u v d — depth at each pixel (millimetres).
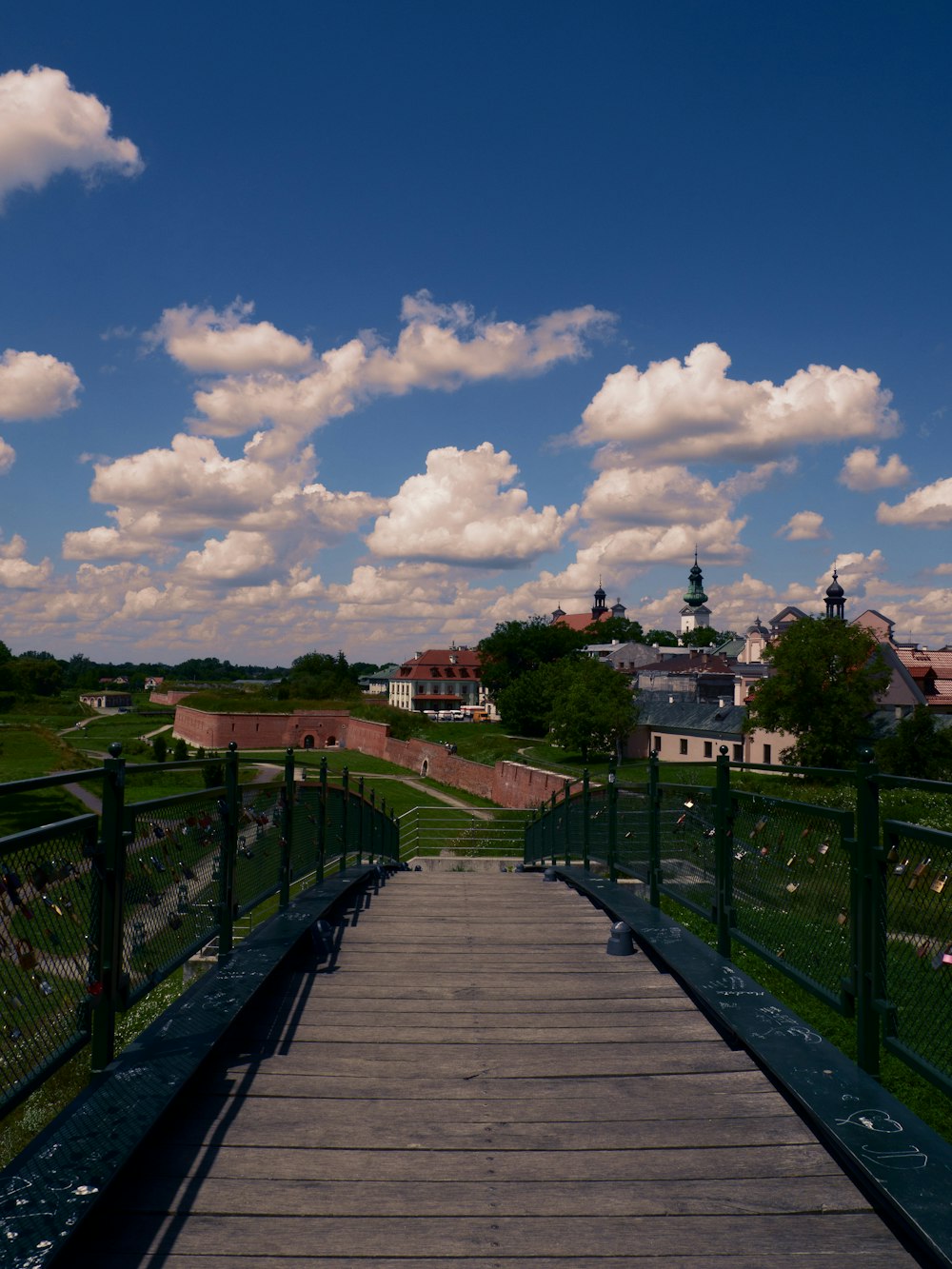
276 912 7547
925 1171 3266
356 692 142625
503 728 93750
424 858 23703
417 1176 3584
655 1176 3598
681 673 91812
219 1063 4746
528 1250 3080
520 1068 4723
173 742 100438
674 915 12461
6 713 124438
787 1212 3332
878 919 4027
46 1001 3568
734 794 6230
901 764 38406
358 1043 5066
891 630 77938
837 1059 4328
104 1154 3299
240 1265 2975
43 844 3572
